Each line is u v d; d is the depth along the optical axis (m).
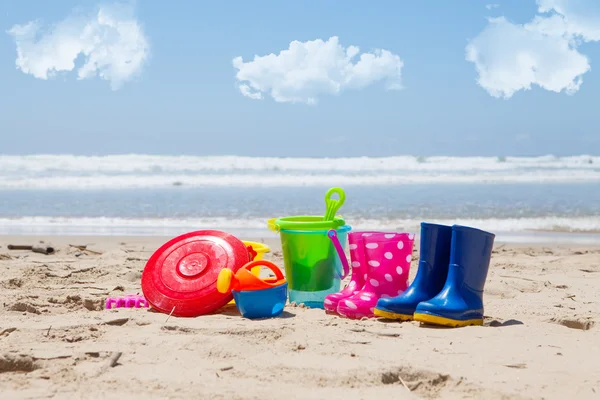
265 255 3.14
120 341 1.73
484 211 5.68
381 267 2.02
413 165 14.85
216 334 1.80
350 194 7.80
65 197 7.36
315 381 1.53
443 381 1.55
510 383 1.53
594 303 2.20
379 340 1.76
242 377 1.54
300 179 10.86
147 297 2.04
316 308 2.13
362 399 1.46
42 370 1.56
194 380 1.52
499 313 2.06
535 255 3.26
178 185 9.55
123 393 1.47
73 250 3.29
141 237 3.98
